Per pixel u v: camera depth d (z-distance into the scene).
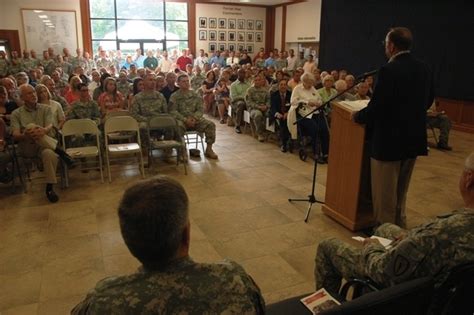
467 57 6.77
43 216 3.19
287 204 3.47
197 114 5.05
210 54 13.85
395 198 2.67
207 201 3.53
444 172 4.51
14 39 11.49
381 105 2.44
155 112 4.83
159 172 4.41
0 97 4.34
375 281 1.38
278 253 2.61
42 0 11.55
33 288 2.21
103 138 4.46
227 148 5.56
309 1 12.38
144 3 12.82
